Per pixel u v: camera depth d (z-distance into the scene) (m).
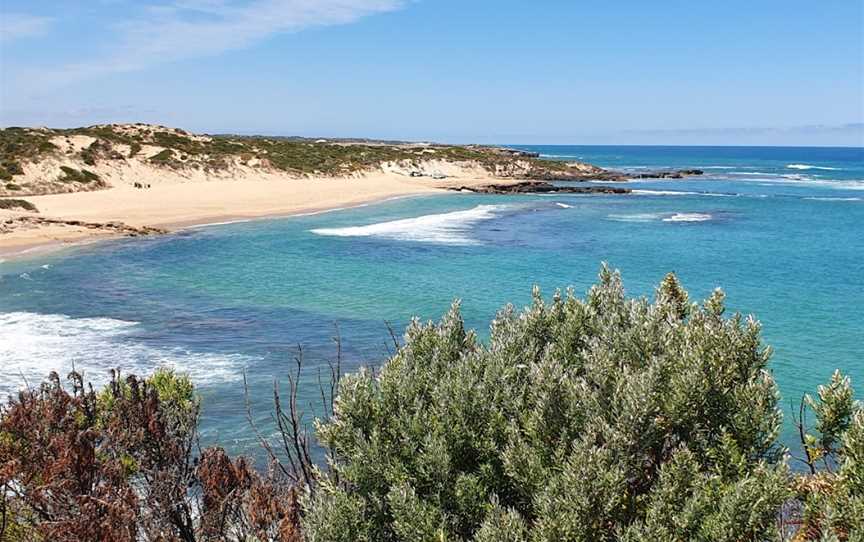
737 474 4.16
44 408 6.49
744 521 3.81
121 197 63.50
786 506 5.21
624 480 4.00
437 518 4.46
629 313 5.88
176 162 82.62
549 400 4.69
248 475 7.04
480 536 4.04
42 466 6.01
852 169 166.62
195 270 34.16
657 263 38.88
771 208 71.56
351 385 5.15
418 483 4.73
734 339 4.74
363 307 26.78
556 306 6.31
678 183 111.38
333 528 4.58
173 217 54.97
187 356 19.80
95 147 77.62
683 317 6.92
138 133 90.25
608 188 94.25
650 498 4.25
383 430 5.01
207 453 6.92
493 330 6.51
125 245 41.94
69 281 30.53
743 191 94.69
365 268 35.69
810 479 5.46
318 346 21.20
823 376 19.02
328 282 31.75
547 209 69.00
